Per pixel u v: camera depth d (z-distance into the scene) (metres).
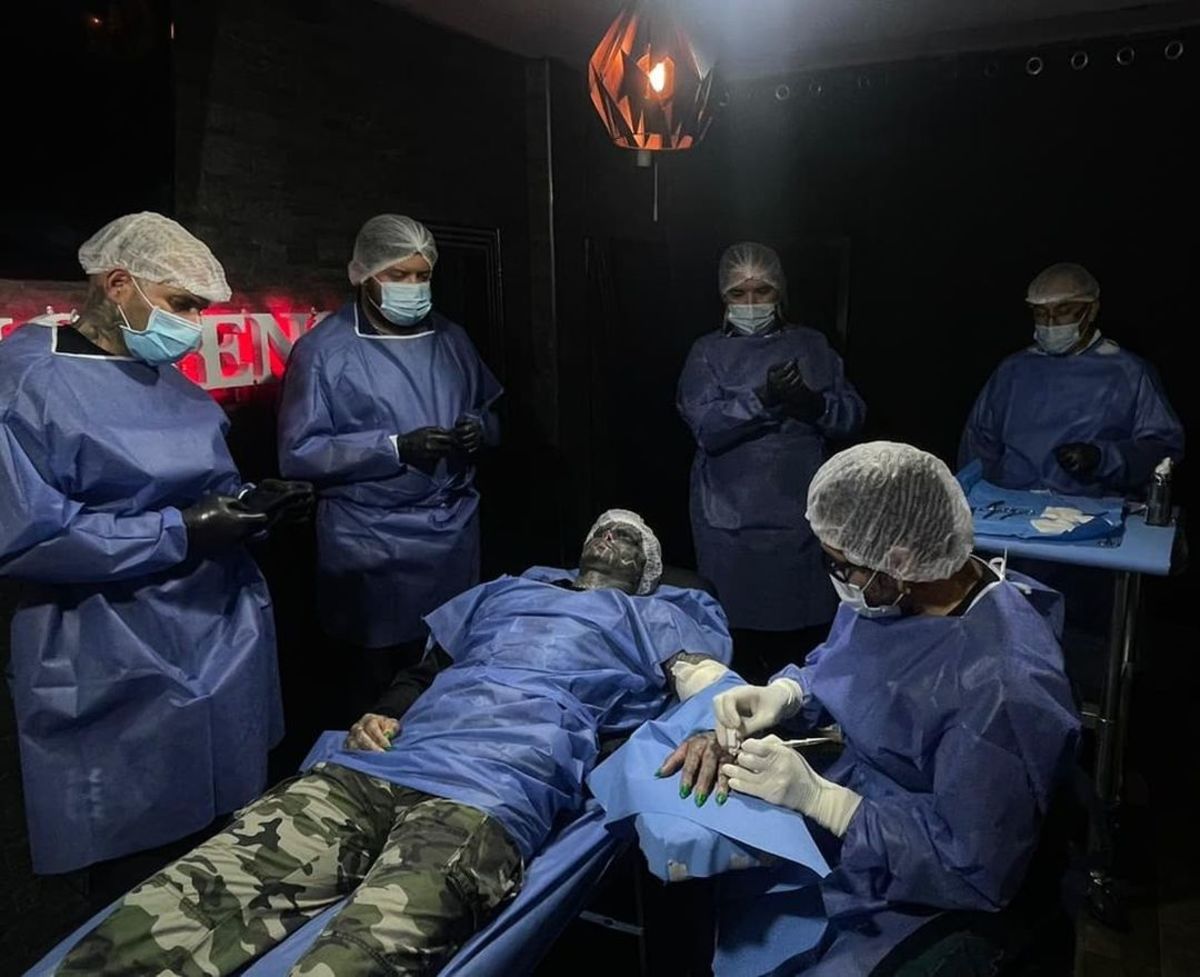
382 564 2.47
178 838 1.81
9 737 1.93
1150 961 2.10
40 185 1.86
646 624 2.10
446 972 1.40
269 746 2.02
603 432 4.01
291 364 2.41
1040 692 1.29
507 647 1.96
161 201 2.11
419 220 3.01
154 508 1.75
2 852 1.95
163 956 1.41
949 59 3.56
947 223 3.76
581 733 1.84
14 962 1.99
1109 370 2.85
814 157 3.94
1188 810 2.66
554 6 2.81
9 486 1.55
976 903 1.30
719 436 2.99
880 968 1.29
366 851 1.64
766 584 3.04
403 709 2.02
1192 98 3.25
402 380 2.46
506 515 3.58
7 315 1.88
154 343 1.73
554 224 3.55
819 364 3.02
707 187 4.20
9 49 1.77
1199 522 3.49
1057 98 3.46
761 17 3.04
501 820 1.58
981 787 1.29
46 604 1.67
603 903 1.92
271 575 2.57
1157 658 3.52
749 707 1.61
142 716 1.73
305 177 2.57
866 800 1.41
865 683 1.46
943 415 3.93
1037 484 2.94
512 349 3.52
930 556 1.36
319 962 1.31
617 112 1.57
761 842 1.38
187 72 2.21
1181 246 3.38
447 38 3.05
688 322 4.42
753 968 1.36
